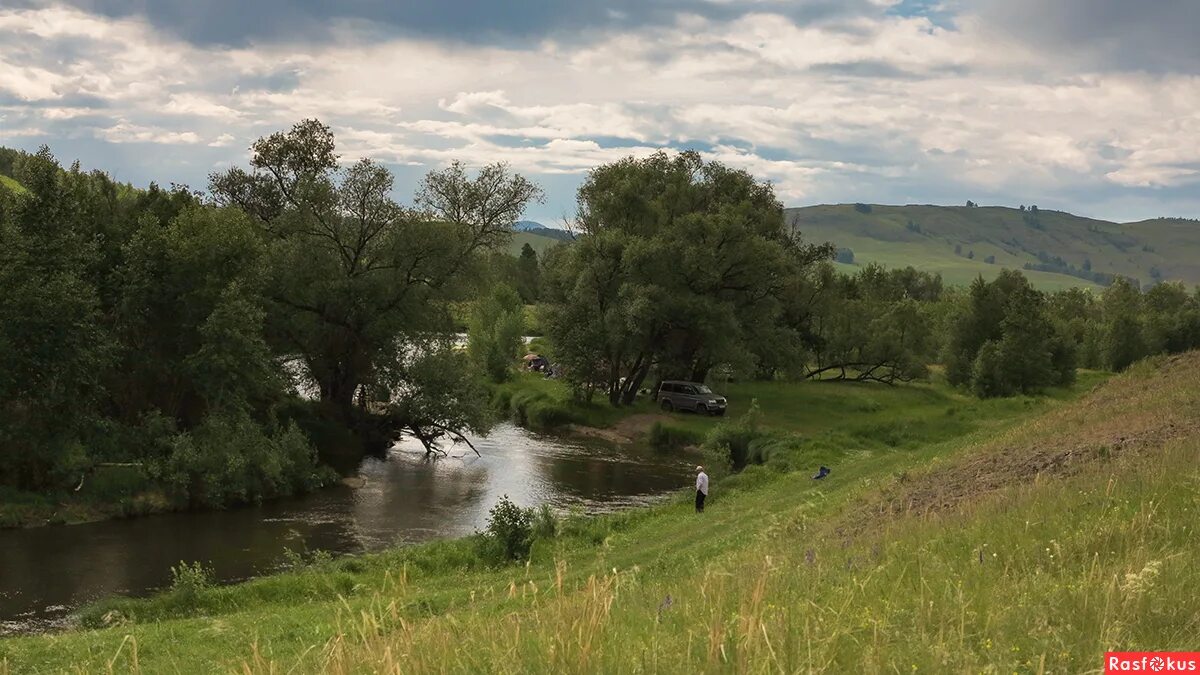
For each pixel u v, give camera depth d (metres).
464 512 32.22
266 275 40.28
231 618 16.52
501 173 52.59
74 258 32.50
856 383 76.19
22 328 29.45
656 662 5.05
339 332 44.53
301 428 41.94
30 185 31.72
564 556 21.94
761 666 4.73
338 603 16.73
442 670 5.37
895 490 19.98
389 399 45.31
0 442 29.25
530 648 5.57
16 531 27.16
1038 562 7.64
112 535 27.31
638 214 63.06
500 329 74.06
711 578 8.32
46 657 13.72
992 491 14.12
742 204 65.75
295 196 45.25
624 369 63.84
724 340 57.66
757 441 42.72
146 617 18.12
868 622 5.79
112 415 35.09
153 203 39.44
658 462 44.75
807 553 10.13
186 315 35.47
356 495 34.88
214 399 35.16
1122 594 5.92
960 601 6.06
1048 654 5.07
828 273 73.88
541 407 56.44
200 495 31.64
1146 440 15.70
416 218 44.41
